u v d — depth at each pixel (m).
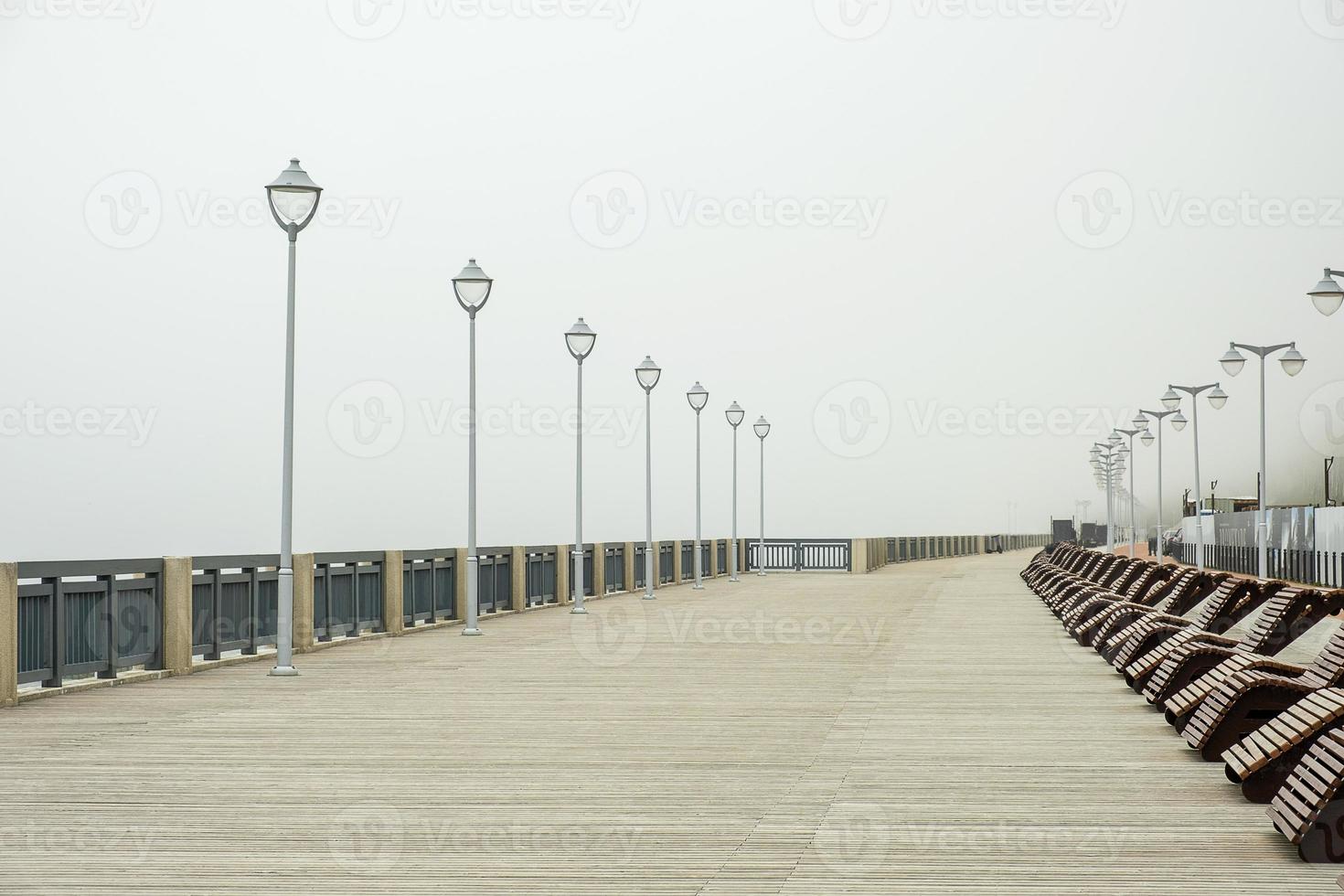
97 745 10.27
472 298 22.23
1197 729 9.87
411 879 6.26
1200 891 6.00
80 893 6.02
